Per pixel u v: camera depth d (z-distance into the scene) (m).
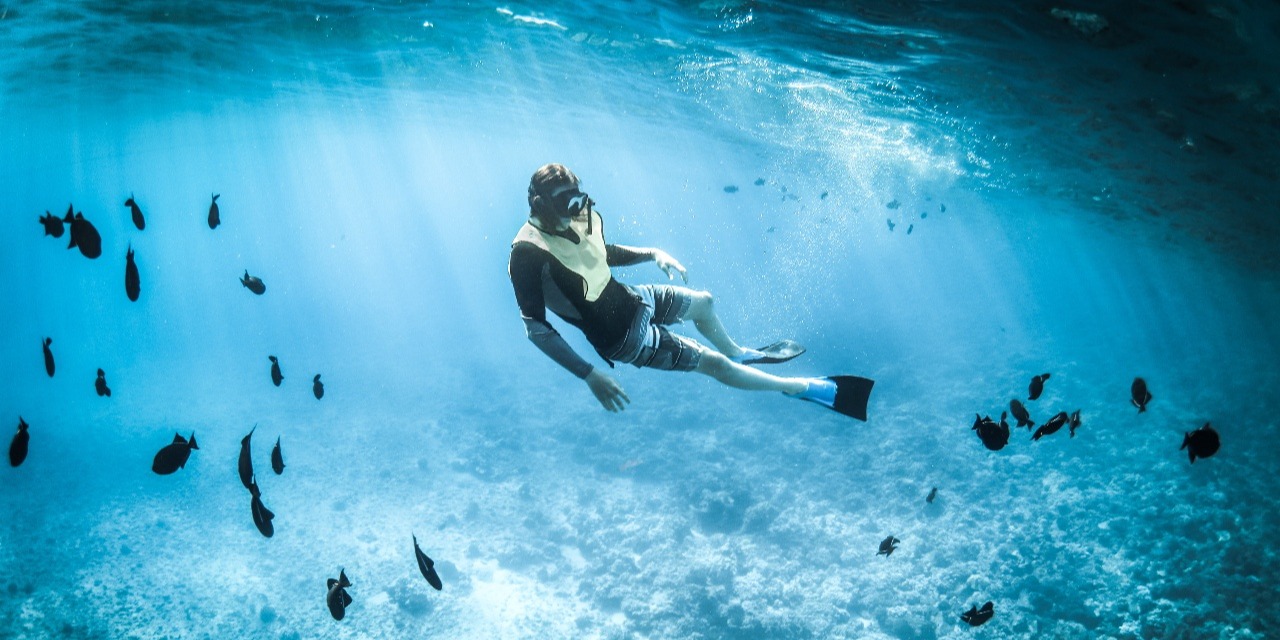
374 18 12.01
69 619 10.77
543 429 19.03
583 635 10.94
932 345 28.53
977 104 11.52
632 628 11.00
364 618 11.09
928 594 11.58
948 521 13.77
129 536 13.06
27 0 10.66
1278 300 32.28
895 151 18.77
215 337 34.41
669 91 16.52
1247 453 15.83
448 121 28.23
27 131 26.52
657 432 18.28
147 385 24.62
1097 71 8.52
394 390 23.30
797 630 10.79
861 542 13.23
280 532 13.45
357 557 12.69
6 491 14.87
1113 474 15.01
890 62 10.17
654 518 13.76
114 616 10.90
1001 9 7.34
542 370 25.34
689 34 10.98
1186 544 11.99
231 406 21.73
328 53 14.86
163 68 16.67
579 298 2.69
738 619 10.76
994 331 33.91
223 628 10.79
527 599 11.77
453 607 11.38
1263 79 7.52
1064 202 21.66
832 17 8.71
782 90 14.09
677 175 49.47
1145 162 12.66
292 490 15.23
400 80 18.33
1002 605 11.14
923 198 30.59
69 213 3.28
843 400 3.12
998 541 12.94
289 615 11.14
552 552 13.02
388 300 47.81
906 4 7.71
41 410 21.48
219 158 45.34
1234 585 10.71
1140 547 12.21
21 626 10.59
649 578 11.91
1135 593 11.10
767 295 37.94
